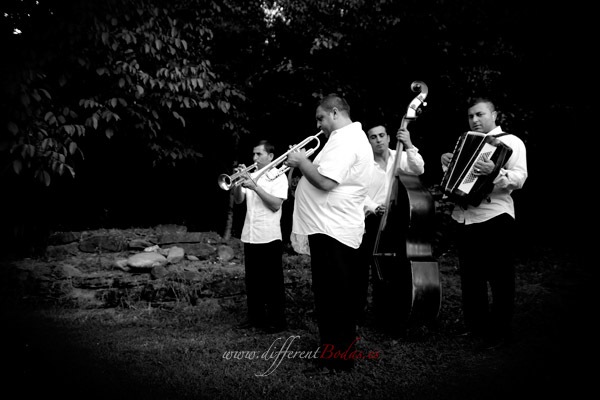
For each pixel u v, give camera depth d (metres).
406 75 7.46
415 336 3.93
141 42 5.81
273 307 4.27
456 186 3.70
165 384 3.02
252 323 4.39
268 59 7.62
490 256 3.72
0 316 4.59
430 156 8.12
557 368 3.20
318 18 7.17
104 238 6.07
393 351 3.62
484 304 3.85
